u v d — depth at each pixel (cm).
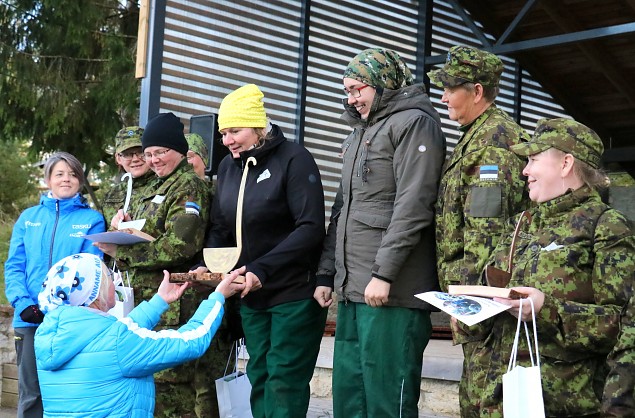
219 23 654
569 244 273
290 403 389
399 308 352
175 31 627
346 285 365
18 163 1691
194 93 641
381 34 764
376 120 367
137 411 284
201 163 505
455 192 332
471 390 306
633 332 253
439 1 793
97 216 464
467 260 317
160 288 337
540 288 272
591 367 274
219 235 418
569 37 684
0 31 1233
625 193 831
